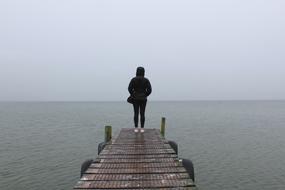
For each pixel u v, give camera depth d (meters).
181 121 79.62
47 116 103.31
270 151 36.38
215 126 66.50
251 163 30.08
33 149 37.59
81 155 34.03
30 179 24.56
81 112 133.75
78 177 25.30
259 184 23.41
